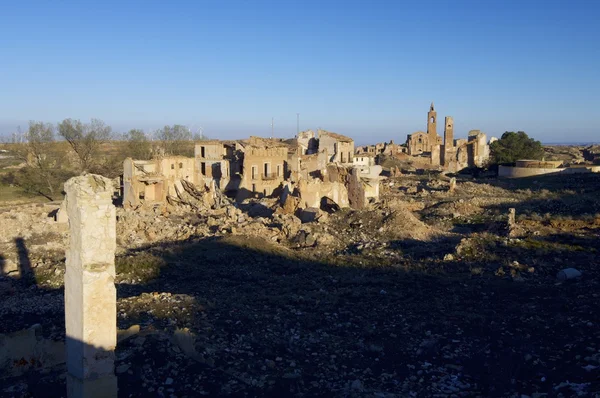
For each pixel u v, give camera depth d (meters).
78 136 71.94
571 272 22.72
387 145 133.38
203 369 13.08
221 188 63.22
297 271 26.02
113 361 11.07
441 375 13.84
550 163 79.38
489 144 111.56
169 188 52.75
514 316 18.08
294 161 70.56
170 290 22.16
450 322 17.70
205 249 29.31
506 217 40.31
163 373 12.66
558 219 38.66
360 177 51.53
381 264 26.95
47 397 11.70
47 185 66.12
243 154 62.09
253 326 17.06
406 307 19.50
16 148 78.81
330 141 88.31
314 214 40.59
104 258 10.95
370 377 13.83
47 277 24.50
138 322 16.47
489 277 23.55
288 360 14.52
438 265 26.09
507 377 13.17
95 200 10.77
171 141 95.50
